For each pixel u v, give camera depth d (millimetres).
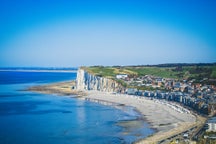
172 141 143375
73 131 172500
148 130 174125
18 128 180250
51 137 159500
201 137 146375
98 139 155375
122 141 151000
